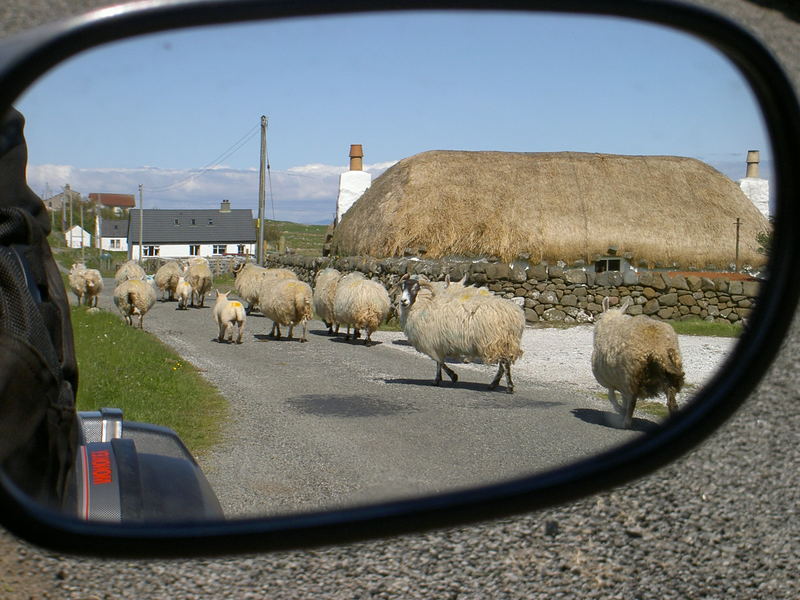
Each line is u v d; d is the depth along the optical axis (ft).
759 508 15.43
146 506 6.81
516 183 69.67
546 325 54.85
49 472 6.06
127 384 22.25
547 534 14.30
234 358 33.76
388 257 67.26
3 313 5.86
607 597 12.37
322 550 13.15
